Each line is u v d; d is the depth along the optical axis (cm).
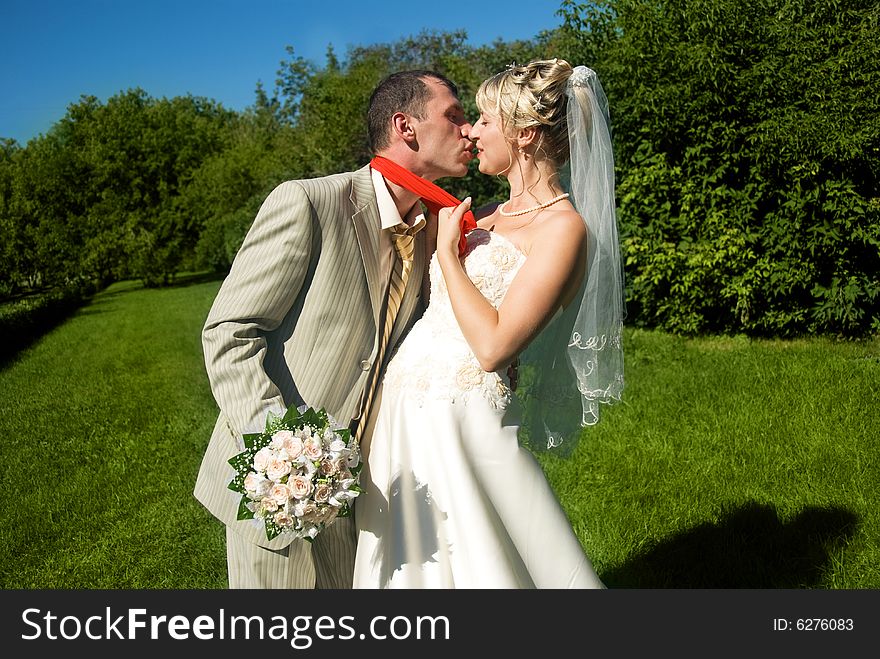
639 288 903
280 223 217
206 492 238
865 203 806
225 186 3209
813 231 819
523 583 220
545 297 222
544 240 230
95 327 1823
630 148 927
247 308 216
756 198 845
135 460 617
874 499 395
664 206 883
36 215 3312
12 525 494
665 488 430
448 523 218
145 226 3434
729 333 902
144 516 487
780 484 421
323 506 201
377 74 1714
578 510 417
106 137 3681
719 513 394
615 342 254
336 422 220
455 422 223
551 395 273
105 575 404
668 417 549
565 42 1032
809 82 824
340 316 228
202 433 681
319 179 230
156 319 1816
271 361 229
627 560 362
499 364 220
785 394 573
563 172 269
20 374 1166
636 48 891
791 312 862
